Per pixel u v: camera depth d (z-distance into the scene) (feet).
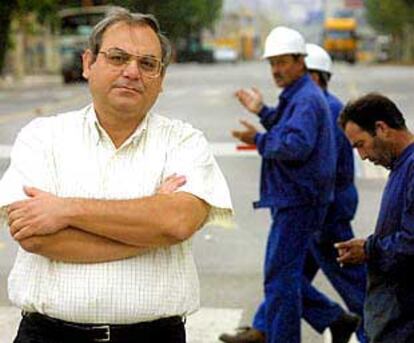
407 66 297.94
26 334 14.30
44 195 13.87
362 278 25.29
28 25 190.19
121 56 14.16
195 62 351.25
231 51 358.02
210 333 26.91
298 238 23.61
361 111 17.63
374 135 17.61
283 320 23.82
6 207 14.15
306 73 23.79
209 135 76.69
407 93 130.62
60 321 14.03
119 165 14.34
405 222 16.84
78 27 201.87
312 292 25.62
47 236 13.64
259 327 25.57
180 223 13.89
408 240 16.75
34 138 14.51
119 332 13.98
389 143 17.51
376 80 171.12
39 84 181.06
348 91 134.72
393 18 347.56
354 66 290.56
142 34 14.26
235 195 49.60
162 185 14.21
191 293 14.38
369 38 394.32
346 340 25.63
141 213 13.76
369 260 17.43
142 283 13.94
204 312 28.99
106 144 14.38
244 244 38.47
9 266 33.81
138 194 14.23
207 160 14.64
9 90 156.04
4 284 31.30
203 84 164.14
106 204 13.78
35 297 14.01
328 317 25.53
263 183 23.98
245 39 534.37
